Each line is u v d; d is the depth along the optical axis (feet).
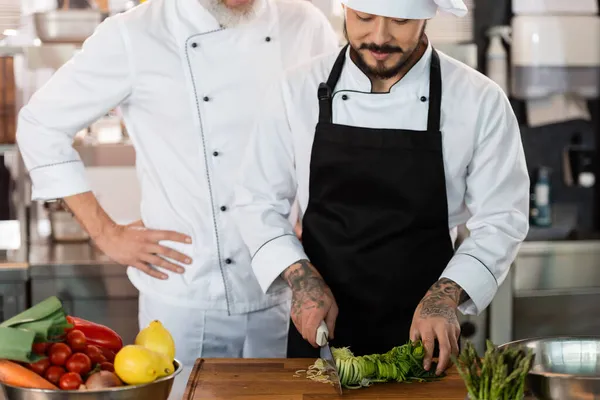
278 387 5.86
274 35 8.03
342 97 6.91
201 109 7.84
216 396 5.67
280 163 7.18
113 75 7.88
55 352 5.20
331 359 5.99
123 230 8.15
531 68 13.20
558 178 14.29
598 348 5.54
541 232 13.46
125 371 5.13
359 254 6.86
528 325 12.26
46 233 12.73
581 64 13.26
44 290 11.12
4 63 11.30
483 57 13.80
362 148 6.80
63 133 8.13
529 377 5.02
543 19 13.17
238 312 7.99
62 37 11.48
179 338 8.02
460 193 7.01
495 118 6.82
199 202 7.86
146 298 8.17
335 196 6.93
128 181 13.19
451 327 5.97
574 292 12.33
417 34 6.31
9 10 12.60
